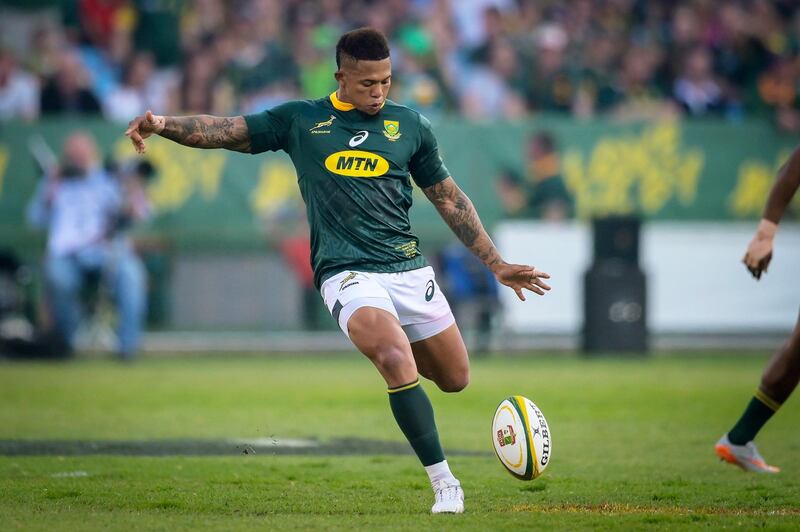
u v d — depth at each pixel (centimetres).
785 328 7188
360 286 2158
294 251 6950
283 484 2538
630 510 2183
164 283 6856
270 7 7988
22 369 5866
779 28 8600
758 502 2288
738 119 7744
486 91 7969
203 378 5372
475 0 8294
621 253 6750
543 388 4912
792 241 7162
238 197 6925
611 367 6069
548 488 2491
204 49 7744
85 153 6500
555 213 7112
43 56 7706
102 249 6450
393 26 8038
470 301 6788
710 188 7300
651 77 8212
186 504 2238
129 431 3541
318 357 6762
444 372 2286
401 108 2291
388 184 2228
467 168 7069
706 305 7175
